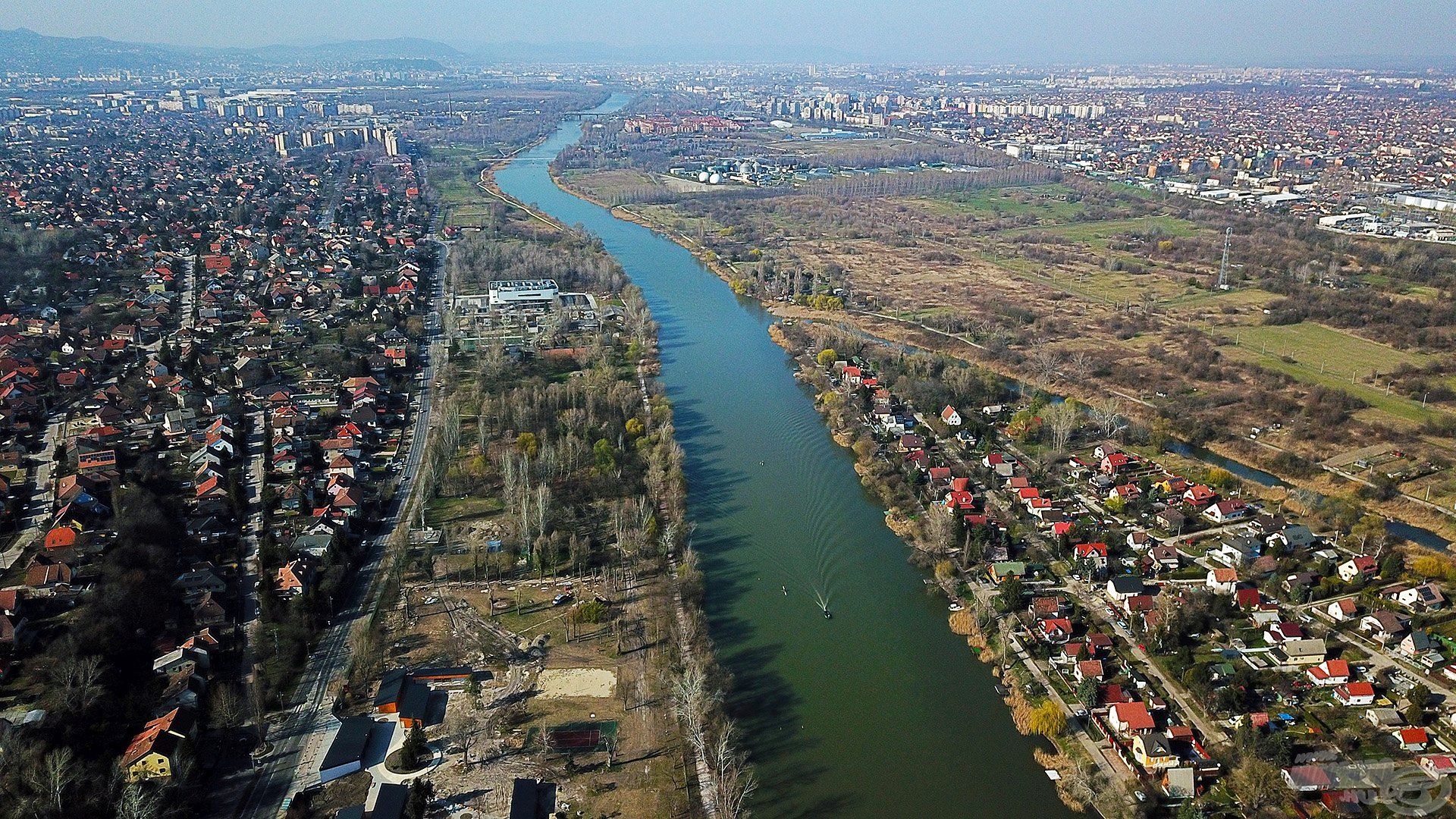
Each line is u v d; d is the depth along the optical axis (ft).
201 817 344.90
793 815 358.23
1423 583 467.52
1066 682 425.28
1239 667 423.23
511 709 403.13
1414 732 374.84
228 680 416.26
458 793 357.00
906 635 470.39
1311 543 520.42
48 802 337.31
